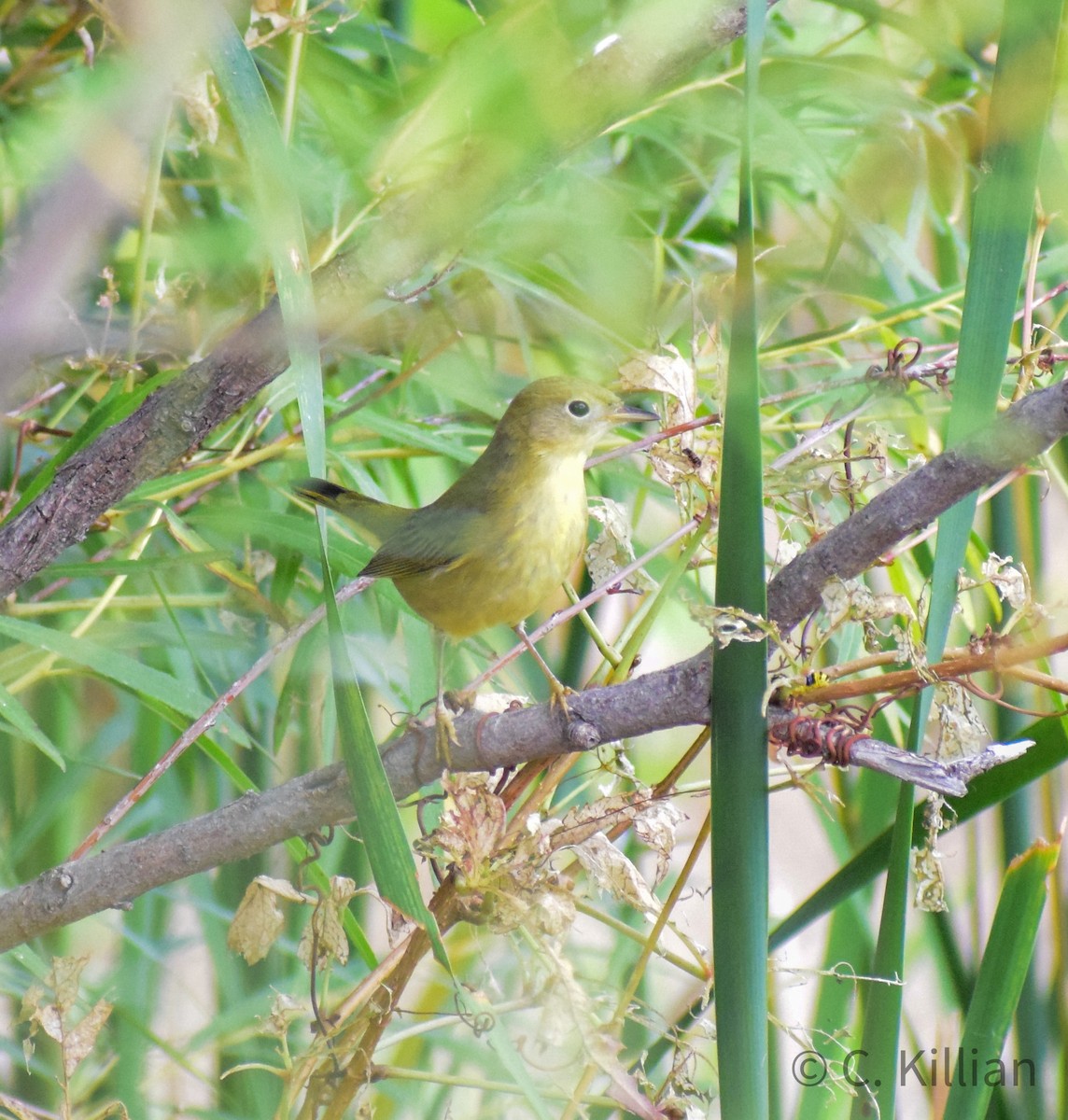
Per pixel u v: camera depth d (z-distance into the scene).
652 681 4.11
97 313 3.97
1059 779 6.69
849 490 4.76
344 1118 6.09
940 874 4.23
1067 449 6.60
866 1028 4.20
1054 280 6.79
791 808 9.43
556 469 6.21
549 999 4.25
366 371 7.52
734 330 3.63
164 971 7.08
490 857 4.32
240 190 2.47
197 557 5.77
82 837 7.76
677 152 4.10
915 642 4.07
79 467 4.83
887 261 5.05
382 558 6.05
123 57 1.30
